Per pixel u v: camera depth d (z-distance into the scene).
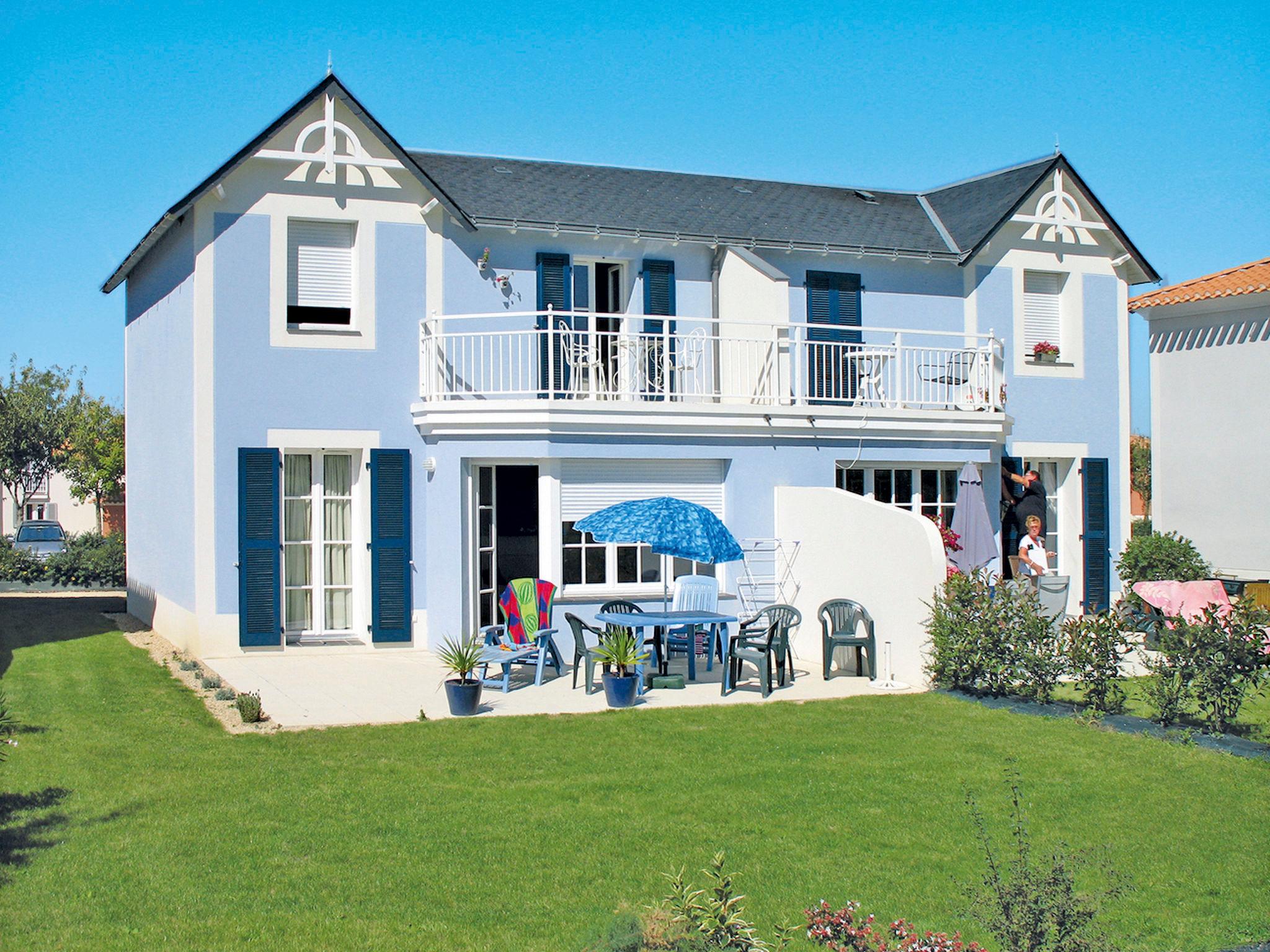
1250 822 8.73
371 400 16.33
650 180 20.67
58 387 47.22
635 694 12.70
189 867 7.49
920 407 19.38
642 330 18.11
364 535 16.41
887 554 14.55
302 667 14.91
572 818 8.61
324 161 16.08
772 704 12.80
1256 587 18.19
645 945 6.11
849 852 8.04
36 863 7.49
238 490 15.70
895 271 19.59
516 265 17.28
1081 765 10.20
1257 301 20.48
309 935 6.57
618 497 16.17
